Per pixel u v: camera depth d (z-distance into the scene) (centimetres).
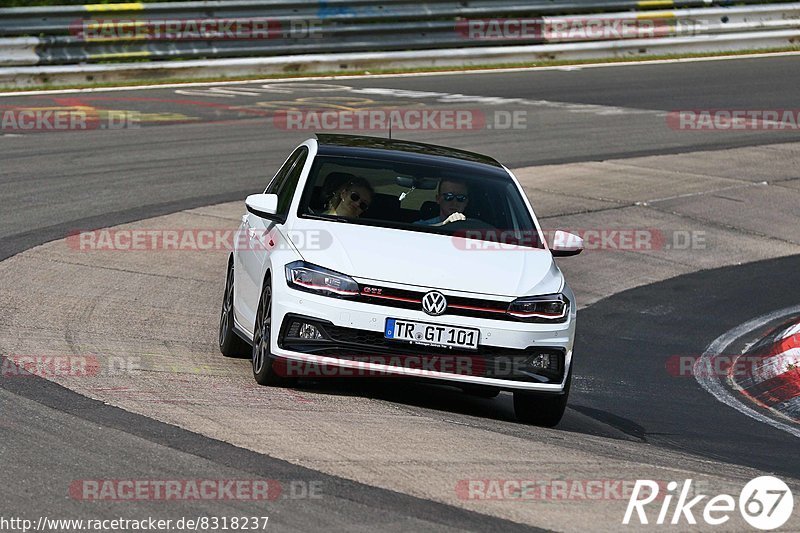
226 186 5619
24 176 5516
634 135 7462
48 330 3070
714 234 5612
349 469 1994
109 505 1752
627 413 3088
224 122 7169
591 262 5053
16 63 8156
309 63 9156
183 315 3509
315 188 2828
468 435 2344
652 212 5866
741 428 3023
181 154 6256
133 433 2119
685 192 6247
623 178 6419
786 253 5431
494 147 6831
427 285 2509
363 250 2592
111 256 4219
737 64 10106
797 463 2619
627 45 10288
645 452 2472
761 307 4566
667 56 10394
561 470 2130
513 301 2536
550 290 2614
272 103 7844
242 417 2292
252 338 2762
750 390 3534
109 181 5544
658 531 1806
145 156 6159
